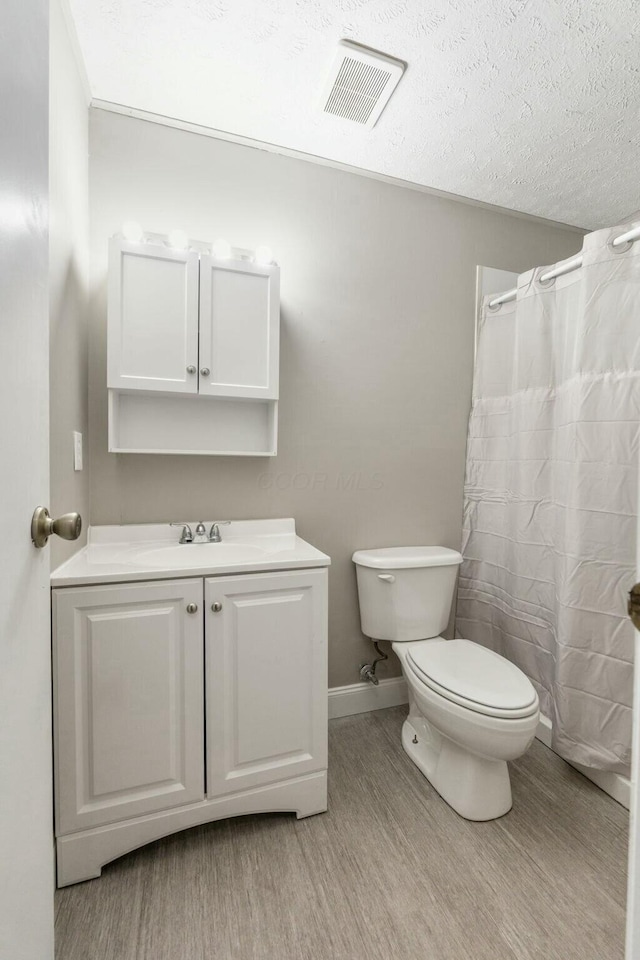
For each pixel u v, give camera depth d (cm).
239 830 132
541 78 141
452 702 134
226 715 127
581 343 154
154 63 138
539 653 179
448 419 211
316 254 183
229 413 171
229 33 128
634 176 189
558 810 141
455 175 190
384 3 119
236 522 171
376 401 196
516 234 220
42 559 72
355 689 196
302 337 183
